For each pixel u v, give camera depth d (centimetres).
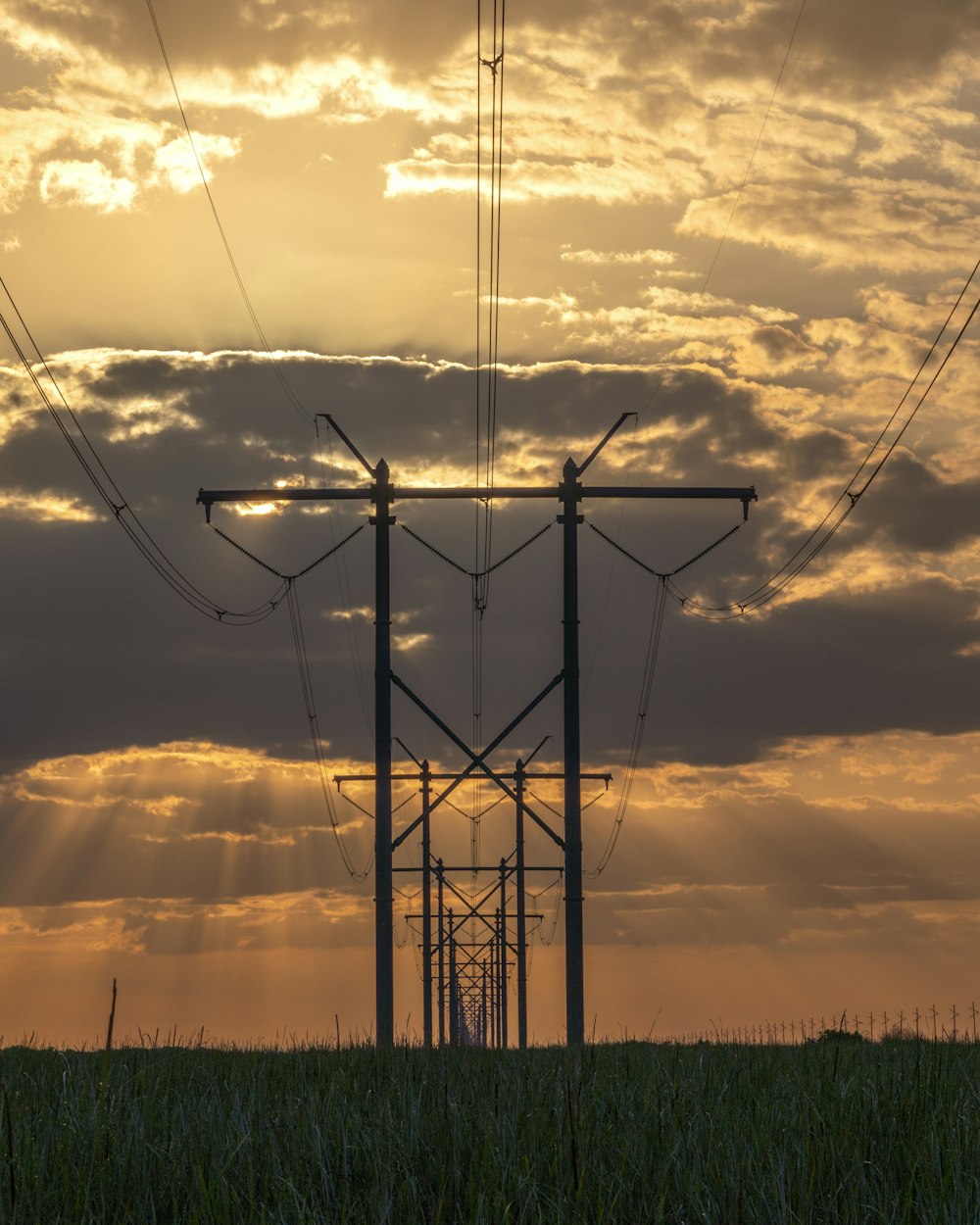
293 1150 1973
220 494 7994
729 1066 2925
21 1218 1686
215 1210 1662
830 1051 3547
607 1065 3041
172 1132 2084
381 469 8100
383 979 7631
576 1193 1703
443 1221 1722
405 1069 2947
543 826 7869
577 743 7888
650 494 8006
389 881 7769
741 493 8025
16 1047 3378
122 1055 3316
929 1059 2700
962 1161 1891
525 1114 2175
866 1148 1991
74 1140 2045
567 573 7988
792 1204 1727
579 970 7638
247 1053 3638
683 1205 1731
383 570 8038
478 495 8019
